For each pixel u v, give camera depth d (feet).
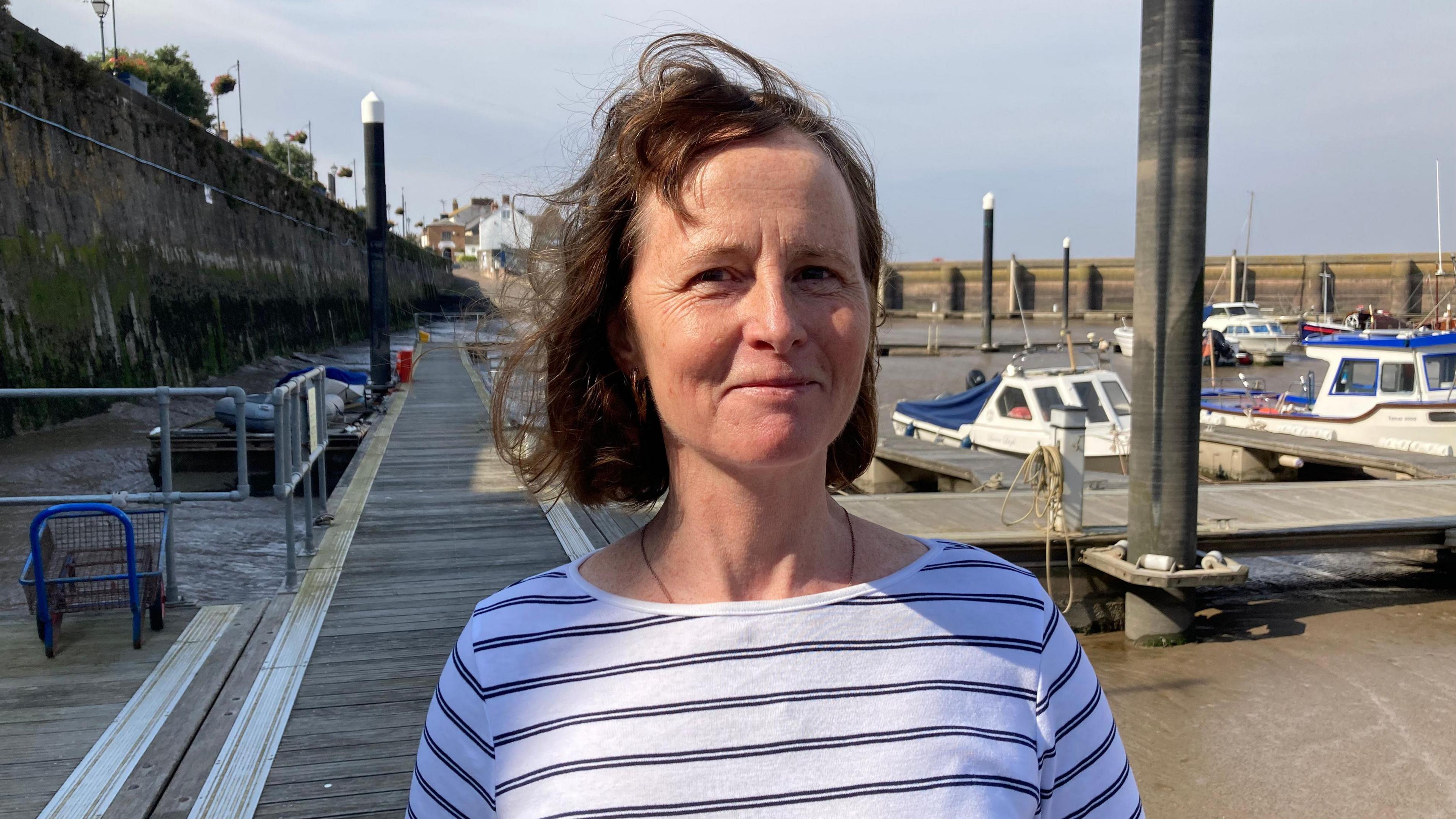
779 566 3.25
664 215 3.06
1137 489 20.66
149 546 15.24
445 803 3.23
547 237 3.67
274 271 88.48
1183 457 20.18
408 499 26.37
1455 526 23.35
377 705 12.69
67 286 47.73
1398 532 23.24
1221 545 22.61
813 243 2.95
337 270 117.80
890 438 41.39
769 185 2.95
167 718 12.07
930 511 25.40
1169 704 17.89
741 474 3.16
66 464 36.83
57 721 11.95
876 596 3.21
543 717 3.10
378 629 15.66
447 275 225.15
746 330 2.90
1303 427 44.50
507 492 27.17
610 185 3.29
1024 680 3.16
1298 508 26.32
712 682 3.05
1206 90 18.67
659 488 3.85
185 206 67.05
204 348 67.26
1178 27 18.24
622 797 2.93
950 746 2.98
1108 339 146.10
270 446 35.83
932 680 3.07
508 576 18.86
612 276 3.37
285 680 13.48
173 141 65.82
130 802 10.08
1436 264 188.85
